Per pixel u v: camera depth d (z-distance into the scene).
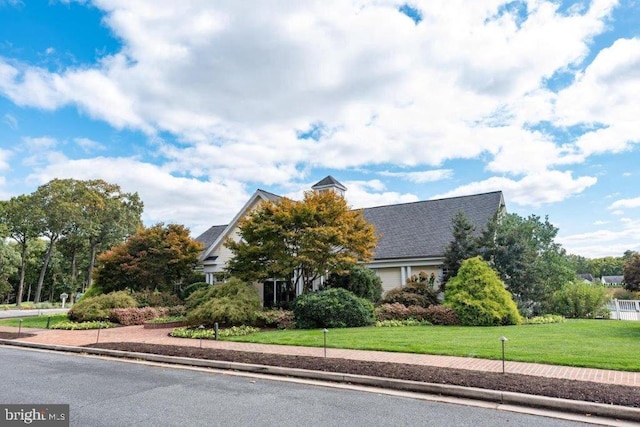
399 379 6.73
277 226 16.58
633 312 19.23
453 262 18.62
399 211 25.52
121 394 6.44
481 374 6.85
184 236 23.70
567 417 5.10
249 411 5.43
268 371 7.98
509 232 18.34
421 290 18.42
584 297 18.91
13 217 44.28
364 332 12.83
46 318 22.30
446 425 4.82
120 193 48.38
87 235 46.97
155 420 5.07
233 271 18.12
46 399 6.15
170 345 11.09
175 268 23.45
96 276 23.11
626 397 5.39
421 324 15.48
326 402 5.88
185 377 7.76
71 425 4.91
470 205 23.70
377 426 4.79
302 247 16.50
